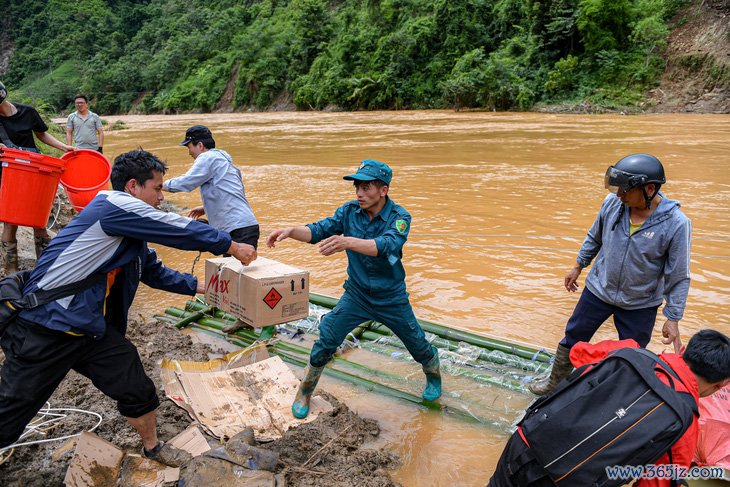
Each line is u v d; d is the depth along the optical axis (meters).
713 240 7.95
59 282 2.83
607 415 2.25
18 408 2.89
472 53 42.38
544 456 2.32
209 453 3.09
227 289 4.50
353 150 19.08
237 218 5.36
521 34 41.81
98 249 2.88
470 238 8.41
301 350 5.18
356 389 4.47
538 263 7.31
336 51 54.62
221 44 75.12
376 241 3.52
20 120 5.95
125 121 49.16
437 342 5.15
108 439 3.52
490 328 5.49
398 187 12.21
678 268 3.51
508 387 4.40
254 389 4.24
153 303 6.56
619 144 17.91
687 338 5.19
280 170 15.34
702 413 3.25
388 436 3.84
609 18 35.84
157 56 82.62
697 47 33.62
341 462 3.42
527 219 9.36
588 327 3.97
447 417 4.06
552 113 34.72
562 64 36.28
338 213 3.96
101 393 4.09
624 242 3.66
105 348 3.07
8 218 5.14
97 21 101.00
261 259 4.77
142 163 3.04
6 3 108.50
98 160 5.96
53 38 103.38
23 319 2.83
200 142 5.52
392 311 3.85
